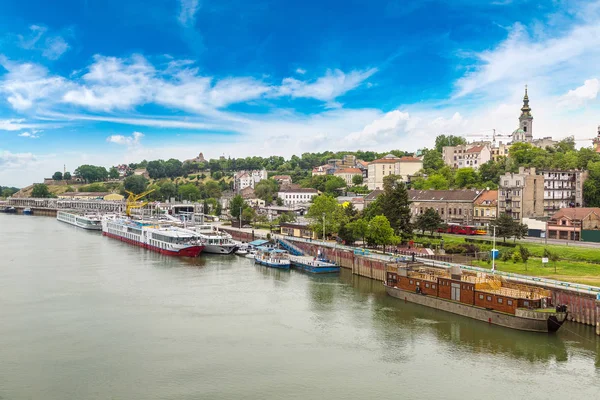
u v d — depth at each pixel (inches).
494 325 3668.8
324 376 2883.9
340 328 3693.4
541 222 6870.1
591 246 5792.3
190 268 6117.1
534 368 2960.1
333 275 5733.3
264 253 6668.3
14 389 2721.5
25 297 4542.3
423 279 4335.6
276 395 2664.9
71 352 3225.9
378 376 2886.3
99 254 7317.9
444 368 2982.3
